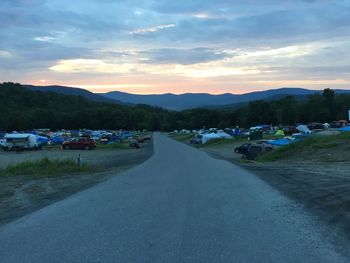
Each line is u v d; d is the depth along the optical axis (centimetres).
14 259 647
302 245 713
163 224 889
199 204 1147
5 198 1457
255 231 820
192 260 627
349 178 1692
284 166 2586
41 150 6788
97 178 2081
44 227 884
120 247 705
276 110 17425
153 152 5528
